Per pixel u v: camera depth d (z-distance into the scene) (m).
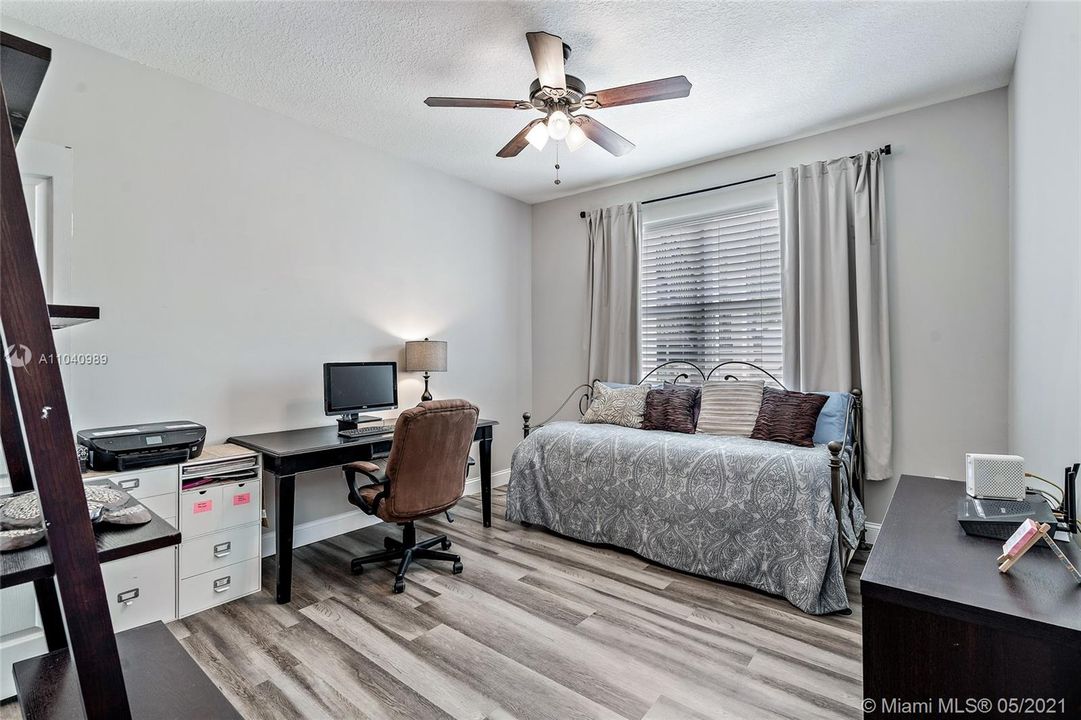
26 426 0.62
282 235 3.28
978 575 1.14
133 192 2.66
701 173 4.14
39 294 0.63
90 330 2.52
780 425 3.17
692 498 2.89
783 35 2.47
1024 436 2.47
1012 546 1.17
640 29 2.42
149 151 2.71
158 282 2.74
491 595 2.64
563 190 4.82
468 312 4.56
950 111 3.12
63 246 2.42
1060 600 1.02
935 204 3.16
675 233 4.30
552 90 2.38
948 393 3.12
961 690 1.03
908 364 3.25
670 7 2.27
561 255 5.02
